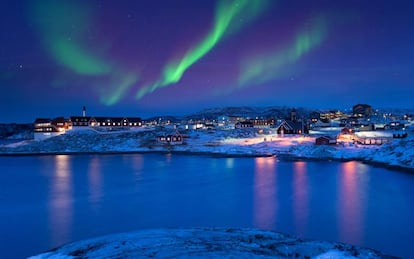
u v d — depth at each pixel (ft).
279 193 178.91
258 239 91.71
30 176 263.49
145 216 138.82
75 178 250.16
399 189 183.73
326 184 202.28
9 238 113.09
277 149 394.93
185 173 267.39
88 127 611.47
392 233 110.01
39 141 534.78
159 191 194.59
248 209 145.59
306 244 87.92
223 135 556.51
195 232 100.22
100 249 80.59
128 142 508.53
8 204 164.25
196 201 165.37
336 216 130.93
